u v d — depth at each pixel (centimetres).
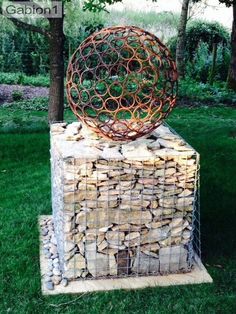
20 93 1158
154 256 430
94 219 412
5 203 566
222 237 496
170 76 416
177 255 432
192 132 848
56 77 793
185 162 410
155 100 413
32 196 586
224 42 1541
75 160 395
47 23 1258
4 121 928
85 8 660
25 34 1436
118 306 390
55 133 465
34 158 709
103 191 406
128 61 406
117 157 398
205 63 1405
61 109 816
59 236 444
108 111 415
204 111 1057
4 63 1453
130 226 418
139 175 406
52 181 493
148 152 409
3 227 509
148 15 1576
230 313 383
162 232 424
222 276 432
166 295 405
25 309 384
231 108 1105
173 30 1587
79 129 468
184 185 416
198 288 414
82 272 424
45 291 407
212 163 693
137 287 414
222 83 1339
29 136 802
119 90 625
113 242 421
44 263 446
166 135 451
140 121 416
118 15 1542
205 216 536
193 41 1534
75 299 398
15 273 430
